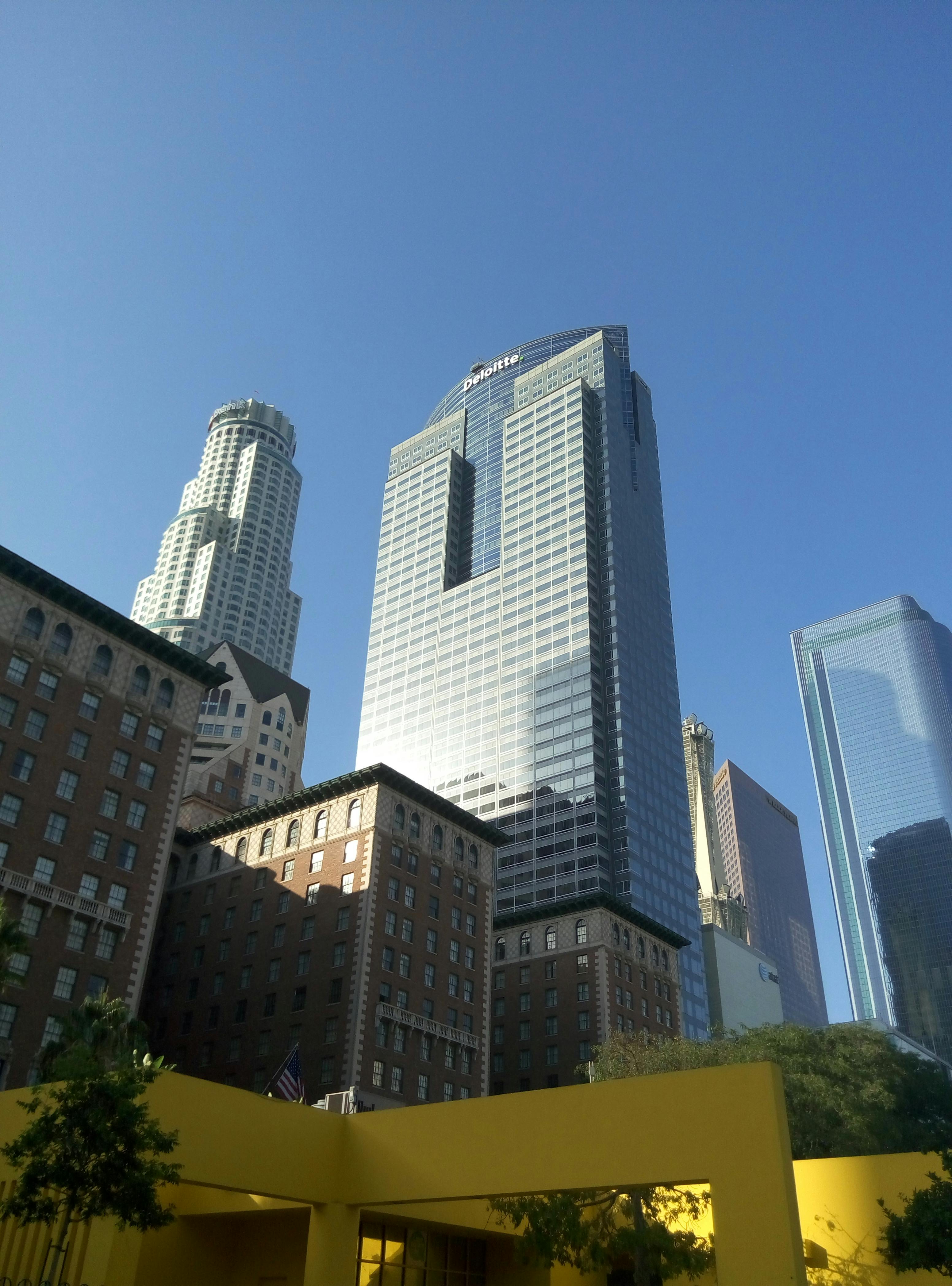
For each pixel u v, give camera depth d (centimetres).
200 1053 8875
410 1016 8444
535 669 19225
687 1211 3559
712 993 18688
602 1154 2872
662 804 18100
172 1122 3028
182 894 10225
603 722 18075
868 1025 7531
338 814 9531
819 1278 3509
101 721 7512
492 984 12112
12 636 7150
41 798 6906
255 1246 3919
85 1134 2662
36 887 6606
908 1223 3156
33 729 7050
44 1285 2973
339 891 8969
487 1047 9225
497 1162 3069
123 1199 2639
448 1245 4122
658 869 17088
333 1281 3250
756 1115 2650
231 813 12188
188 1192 3925
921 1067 8075
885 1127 6531
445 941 9306
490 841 10506
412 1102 8188
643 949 12369
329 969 8538
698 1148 2709
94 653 7669
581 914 12069
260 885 9650
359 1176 3381
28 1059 6222
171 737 7975
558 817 17138
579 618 19112
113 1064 5141
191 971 9538
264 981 8919
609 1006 11281
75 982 6656
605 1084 2972
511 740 18700
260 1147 3234
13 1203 2608
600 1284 4288
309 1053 8156
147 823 7512
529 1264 3591
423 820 9725
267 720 14925
